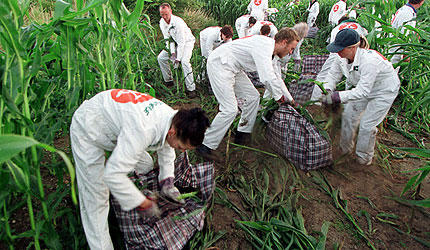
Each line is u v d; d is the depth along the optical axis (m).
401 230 2.37
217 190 2.67
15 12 1.46
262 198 2.60
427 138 3.75
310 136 2.84
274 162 3.07
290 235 2.16
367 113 2.86
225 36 4.55
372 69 2.58
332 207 2.59
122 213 1.91
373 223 2.44
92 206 1.73
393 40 3.75
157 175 2.21
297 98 4.10
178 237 1.93
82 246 2.00
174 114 1.55
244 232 2.32
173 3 8.65
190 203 2.14
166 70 5.02
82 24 1.92
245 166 3.08
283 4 10.26
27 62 1.57
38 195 1.68
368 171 3.05
